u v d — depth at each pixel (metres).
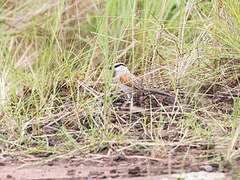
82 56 13.64
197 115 10.47
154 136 9.53
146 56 13.05
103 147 9.05
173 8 17.05
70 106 11.22
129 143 9.19
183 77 11.81
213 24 12.23
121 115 10.84
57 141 9.73
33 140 9.76
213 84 11.10
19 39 16.38
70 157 8.75
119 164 8.21
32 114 10.74
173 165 7.97
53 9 16.78
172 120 10.02
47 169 8.19
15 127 10.48
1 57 13.58
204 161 8.09
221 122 9.96
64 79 12.38
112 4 15.48
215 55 11.81
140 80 12.02
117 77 11.46
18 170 8.19
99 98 11.34
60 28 14.14
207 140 9.04
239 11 11.77
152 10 15.44
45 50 12.61
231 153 8.32
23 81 12.76
